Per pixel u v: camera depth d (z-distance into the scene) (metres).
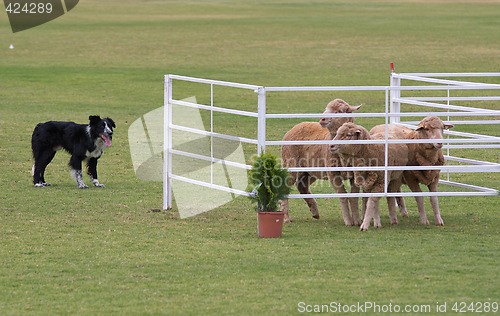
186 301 10.25
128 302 10.21
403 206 15.16
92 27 65.25
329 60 44.03
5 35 57.94
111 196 16.88
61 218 14.77
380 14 78.44
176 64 42.78
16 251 12.48
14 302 10.22
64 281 11.04
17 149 22.17
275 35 58.06
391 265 11.72
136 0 102.38
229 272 11.42
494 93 32.06
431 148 14.01
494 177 19.23
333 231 13.90
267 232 13.38
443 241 13.10
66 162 20.88
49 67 41.59
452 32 59.22
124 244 12.91
